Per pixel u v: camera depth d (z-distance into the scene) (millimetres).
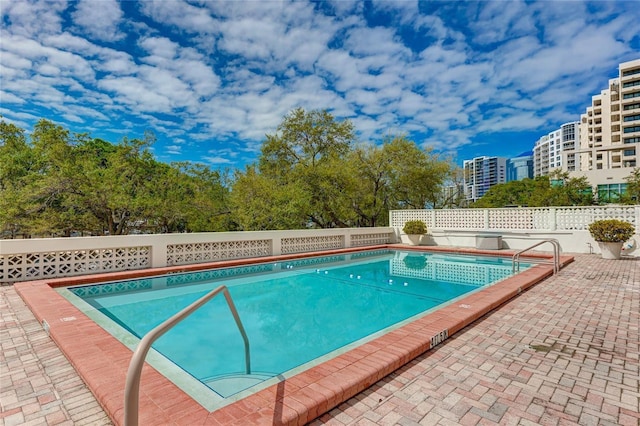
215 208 18328
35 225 13172
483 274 8945
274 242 11125
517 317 4363
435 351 3287
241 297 6730
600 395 2473
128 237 8023
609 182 33531
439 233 14516
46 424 2148
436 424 2119
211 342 4340
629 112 50312
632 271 7672
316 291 7195
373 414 2242
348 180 18328
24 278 6820
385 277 8633
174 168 17281
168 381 2545
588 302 5086
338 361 2844
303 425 2111
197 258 9336
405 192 20781
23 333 3879
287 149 20391
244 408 2158
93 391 2484
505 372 2842
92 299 6391
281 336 4574
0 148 16672
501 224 13062
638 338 3613
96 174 14422
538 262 9977
